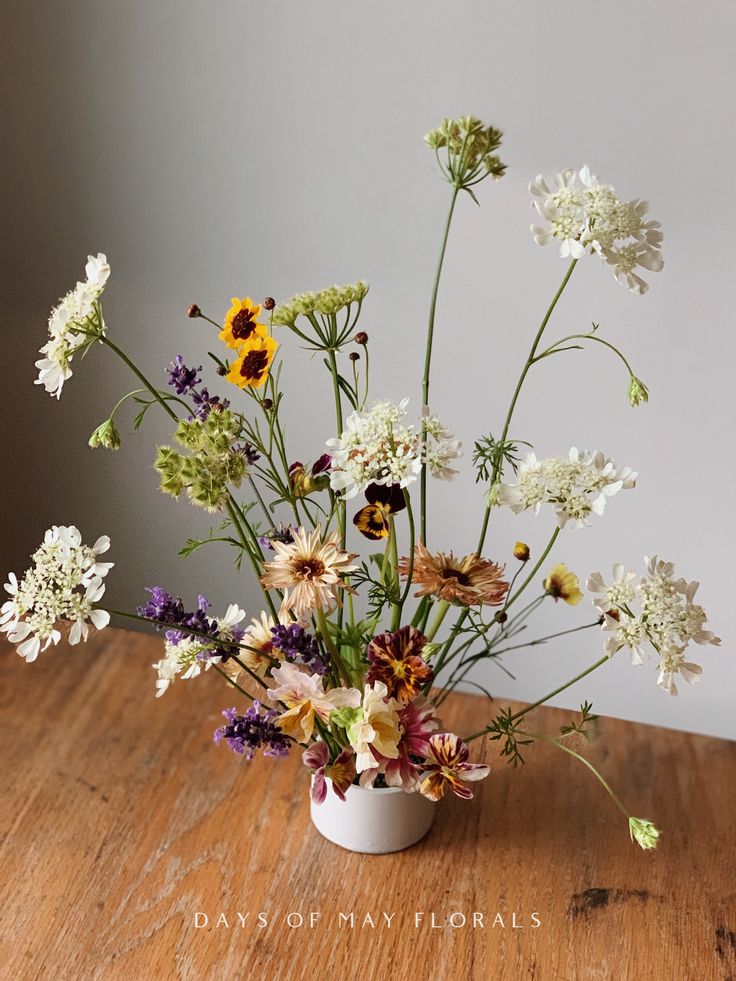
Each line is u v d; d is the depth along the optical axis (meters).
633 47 0.72
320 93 0.78
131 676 0.79
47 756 0.70
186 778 0.69
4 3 0.80
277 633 0.53
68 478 0.95
